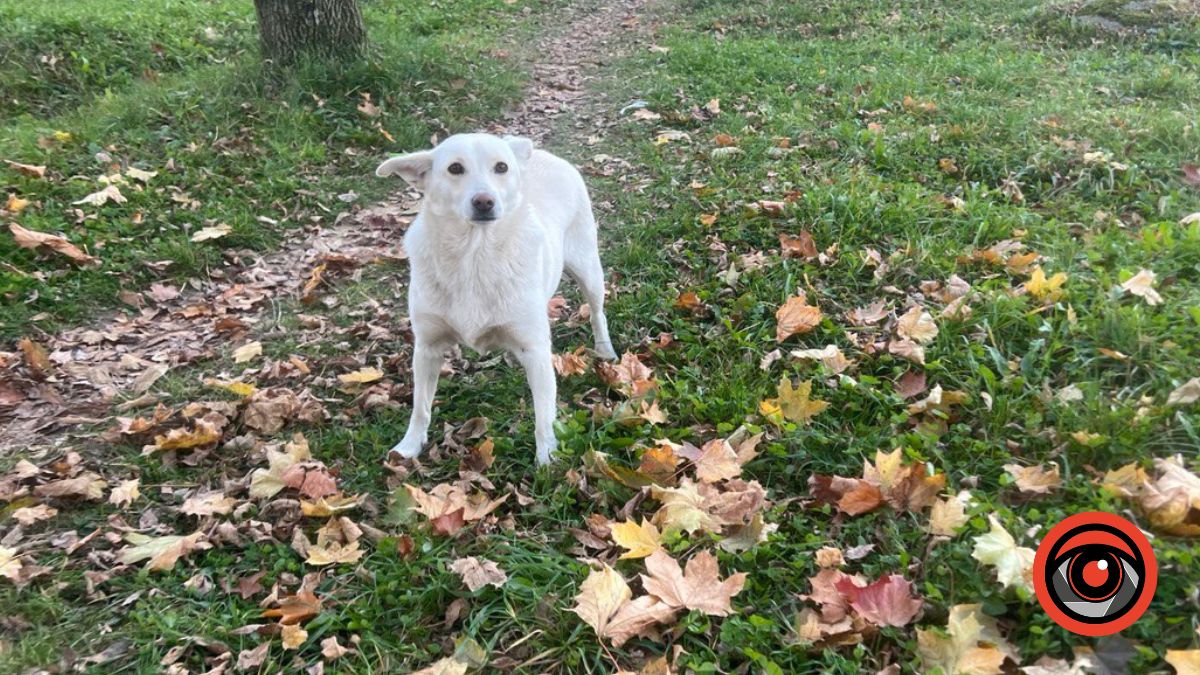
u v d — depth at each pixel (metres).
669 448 1.27
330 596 1.11
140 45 3.55
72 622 1.09
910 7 4.53
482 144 1.30
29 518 1.25
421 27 4.60
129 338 1.84
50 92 3.16
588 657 1.00
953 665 0.89
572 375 1.60
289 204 2.44
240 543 1.21
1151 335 1.38
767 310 1.69
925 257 1.77
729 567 1.08
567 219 1.57
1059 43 3.70
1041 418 1.25
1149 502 1.04
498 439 1.40
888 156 2.38
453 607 1.07
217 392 1.62
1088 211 1.99
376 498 1.31
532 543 1.17
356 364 1.71
